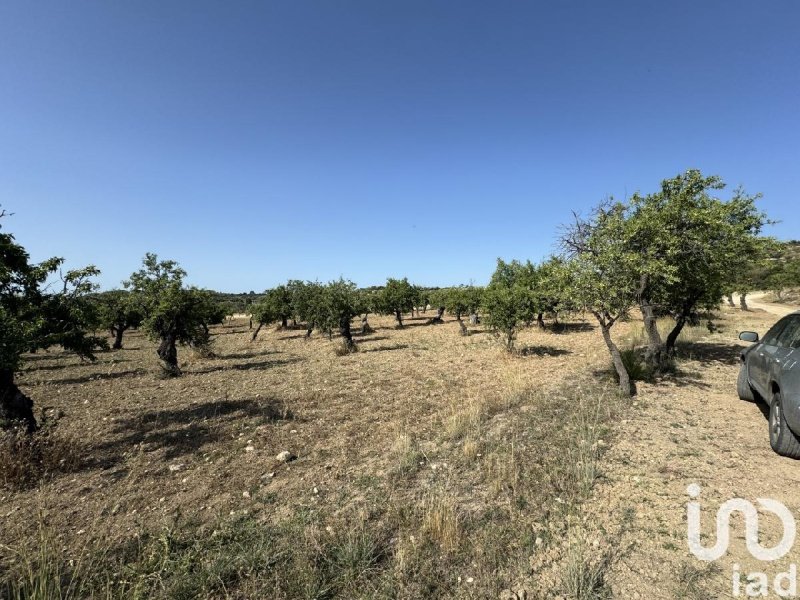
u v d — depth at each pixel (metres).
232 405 9.64
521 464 5.17
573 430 6.35
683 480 4.51
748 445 5.42
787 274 36.25
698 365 11.19
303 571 3.26
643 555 3.30
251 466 5.84
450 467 5.30
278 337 31.80
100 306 14.64
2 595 3.25
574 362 13.06
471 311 31.67
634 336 16.31
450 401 8.91
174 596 3.14
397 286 35.53
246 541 3.86
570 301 8.62
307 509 4.45
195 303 15.30
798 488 4.23
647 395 8.23
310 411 8.73
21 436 6.05
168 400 10.63
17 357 5.99
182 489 5.21
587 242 8.89
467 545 3.56
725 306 38.28
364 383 11.58
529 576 3.15
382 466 5.54
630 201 10.28
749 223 10.03
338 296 20.14
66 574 3.53
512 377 10.52
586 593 2.88
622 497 4.23
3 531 4.34
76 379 14.95
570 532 3.68
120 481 5.52
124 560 3.73
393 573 3.23
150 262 15.05
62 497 5.11
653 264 7.93
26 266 6.95
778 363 5.18
